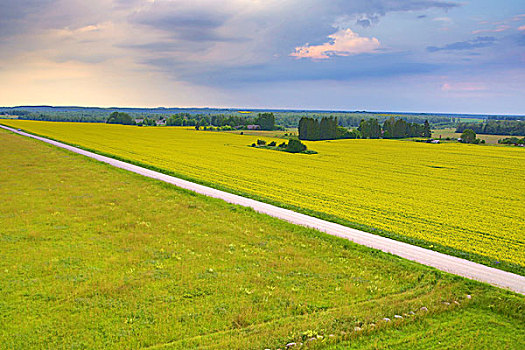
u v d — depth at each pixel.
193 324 15.64
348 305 17.84
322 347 14.34
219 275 20.52
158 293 18.16
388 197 48.94
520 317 17.02
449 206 44.53
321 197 47.19
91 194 37.81
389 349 14.36
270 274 21.06
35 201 34.06
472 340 15.12
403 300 18.41
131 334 14.78
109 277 19.55
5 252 22.17
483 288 19.80
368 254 24.97
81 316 15.82
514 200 49.00
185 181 50.06
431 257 25.36
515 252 28.30
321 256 24.39
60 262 21.14
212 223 30.31
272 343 14.26
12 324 15.03
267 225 30.58
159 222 29.69
